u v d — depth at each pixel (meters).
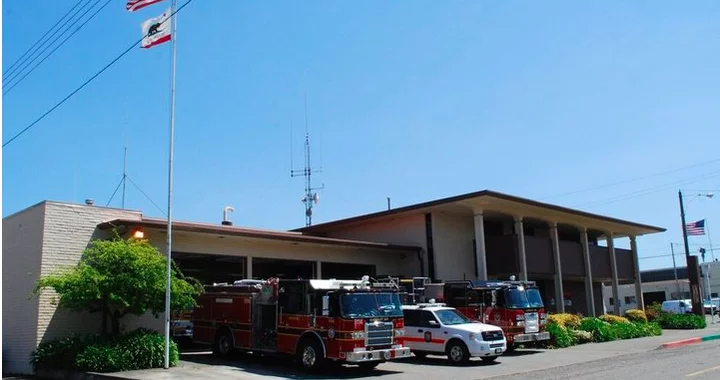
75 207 19.45
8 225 20.80
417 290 23.42
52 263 18.64
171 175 17.77
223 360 19.08
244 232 22.95
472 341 18.44
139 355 16.81
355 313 16.12
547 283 37.72
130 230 19.78
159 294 17.41
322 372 16.53
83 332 18.98
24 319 18.95
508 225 34.69
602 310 44.06
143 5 16.88
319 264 27.00
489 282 22.39
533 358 20.00
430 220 29.69
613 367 16.34
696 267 40.06
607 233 39.88
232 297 19.56
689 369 14.88
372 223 32.09
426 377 15.47
